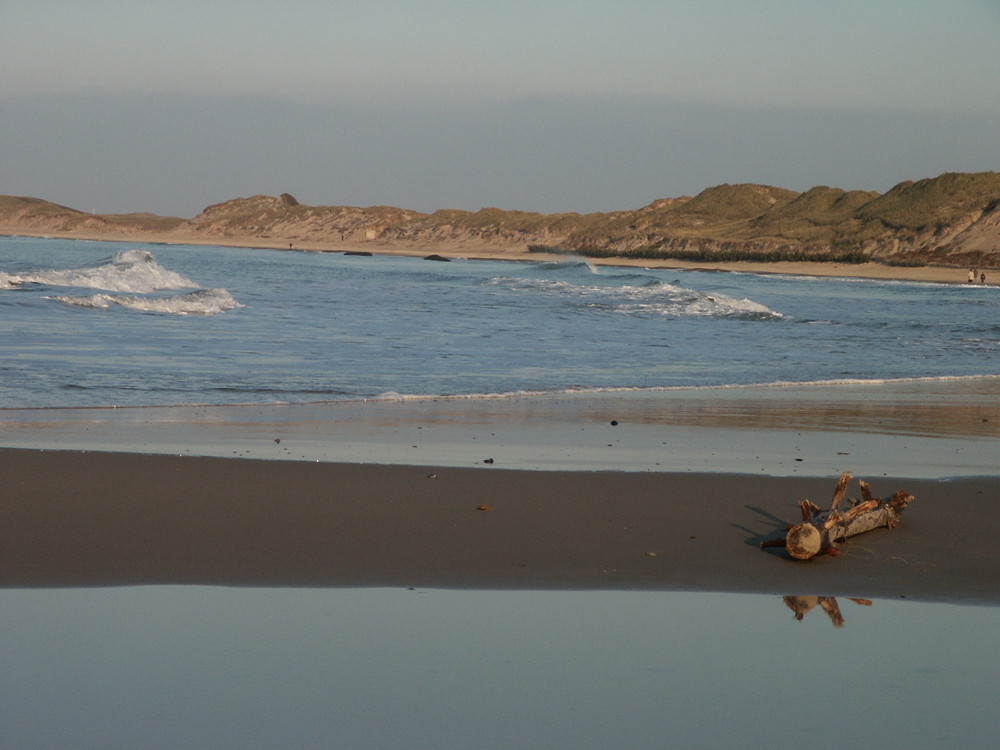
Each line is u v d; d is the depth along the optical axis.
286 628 5.58
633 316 37.59
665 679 5.03
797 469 10.89
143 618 5.67
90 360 19.23
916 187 184.38
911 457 11.98
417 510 8.34
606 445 12.21
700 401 16.98
